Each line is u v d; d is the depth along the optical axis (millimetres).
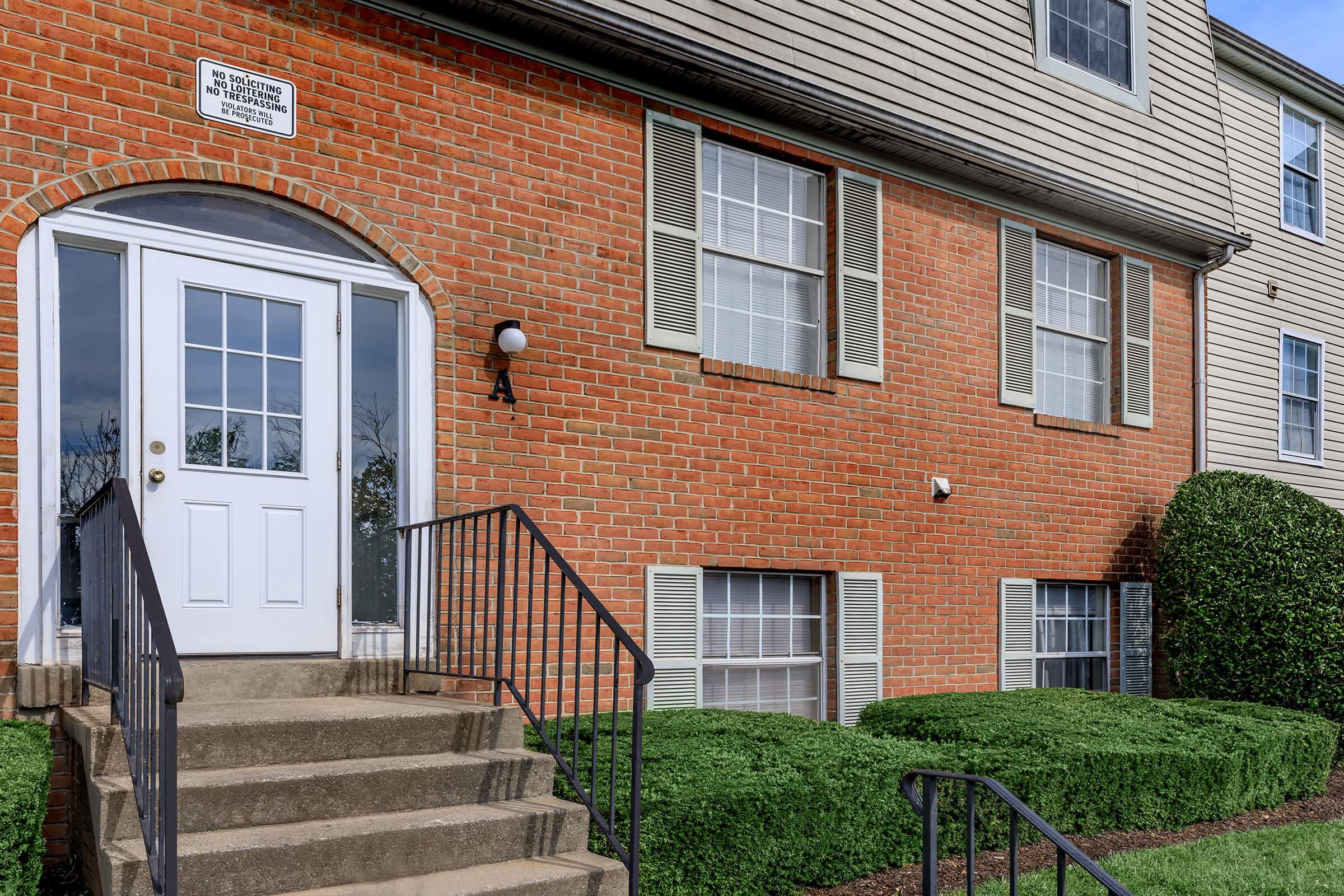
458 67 5906
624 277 6438
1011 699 7145
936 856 3695
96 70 4824
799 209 7531
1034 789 5508
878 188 7711
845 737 5578
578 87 6348
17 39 4648
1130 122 9562
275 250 5289
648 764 4750
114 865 3443
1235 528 8547
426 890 3678
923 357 7887
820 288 7559
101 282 4922
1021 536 8406
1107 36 9594
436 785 4277
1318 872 5176
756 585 7152
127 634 3879
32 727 4266
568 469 6121
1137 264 9570
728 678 6984
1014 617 8289
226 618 5066
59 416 4695
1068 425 8789
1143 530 9391
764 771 4758
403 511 5605
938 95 8055
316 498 5348
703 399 6715
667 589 6441
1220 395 10766
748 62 6688
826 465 7266
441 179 5797
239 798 3871
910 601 7652
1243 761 6516
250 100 5215
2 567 4500
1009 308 8469
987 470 8219
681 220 6715
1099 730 6320
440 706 4773
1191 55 10359
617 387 6352
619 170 6480
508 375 5930
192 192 5102
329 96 5461
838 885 4781
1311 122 12539
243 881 3570
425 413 5664
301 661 5137
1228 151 11047
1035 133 8695
